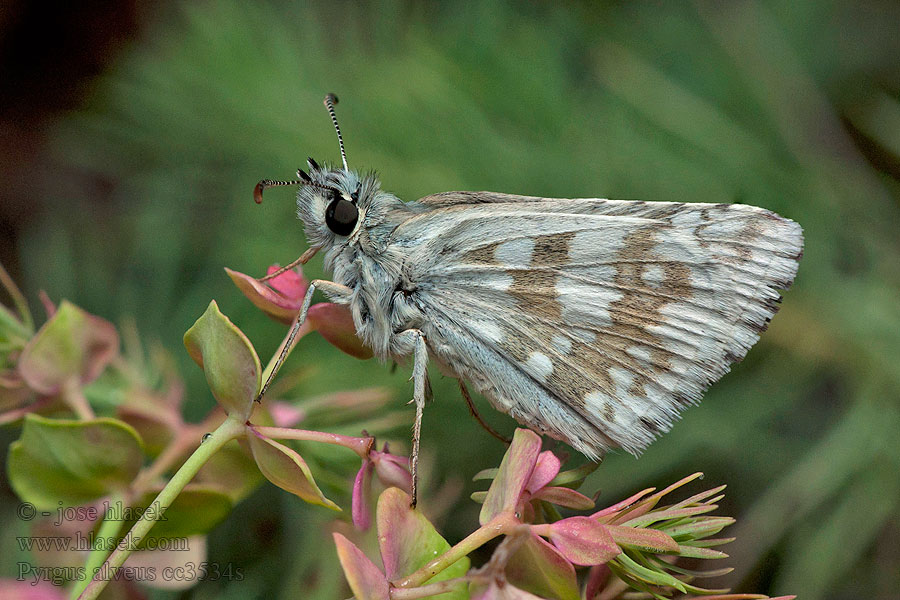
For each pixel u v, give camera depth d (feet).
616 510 0.39
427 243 0.42
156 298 0.48
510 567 0.39
